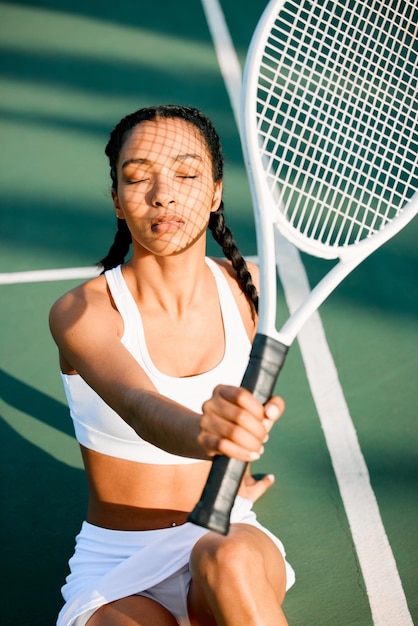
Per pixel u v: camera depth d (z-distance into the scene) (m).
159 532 2.59
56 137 6.16
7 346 4.26
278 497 3.40
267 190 2.27
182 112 2.50
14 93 6.80
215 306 2.72
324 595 3.00
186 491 2.60
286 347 2.10
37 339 4.31
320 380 3.97
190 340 2.65
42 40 7.65
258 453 1.86
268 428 1.95
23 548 3.24
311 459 3.57
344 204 5.22
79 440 2.64
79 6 8.33
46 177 5.69
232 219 5.20
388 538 3.21
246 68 2.28
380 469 3.50
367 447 3.61
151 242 2.46
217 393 1.86
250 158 2.27
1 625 2.95
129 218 2.46
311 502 3.37
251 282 2.82
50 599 3.04
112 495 2.61
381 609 2.94
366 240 2.35
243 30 7.68
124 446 2.54
